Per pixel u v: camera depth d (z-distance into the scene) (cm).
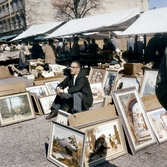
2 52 1452
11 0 4697
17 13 4453
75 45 1430
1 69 1344
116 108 389
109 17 1261
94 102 692
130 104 404
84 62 1334
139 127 396
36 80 722
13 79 1270
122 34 988
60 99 558
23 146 427
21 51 1441
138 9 1170
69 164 333
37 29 1889
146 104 429
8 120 550
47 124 535
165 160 351
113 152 361
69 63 1476
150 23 983
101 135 356
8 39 3888
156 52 944
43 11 4116
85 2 4191
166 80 191
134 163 346
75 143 329
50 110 623
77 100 491
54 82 736
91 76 816
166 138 420
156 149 388
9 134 491
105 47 1341
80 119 353
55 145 362
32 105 590
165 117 443
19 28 4362
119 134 374
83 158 314
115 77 731
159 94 197
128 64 723
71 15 4244
